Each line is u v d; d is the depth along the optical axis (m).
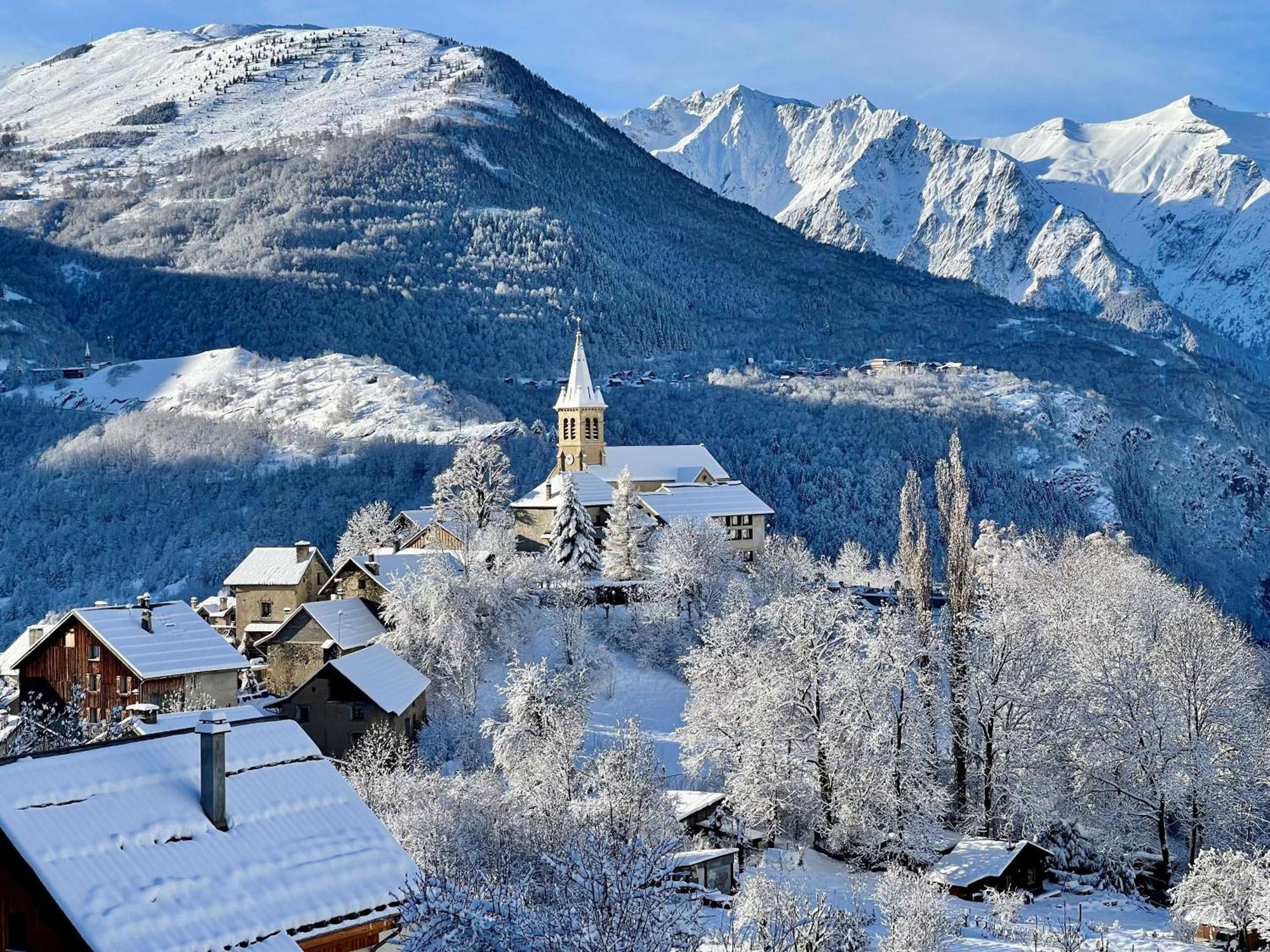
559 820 64.88
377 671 96.12
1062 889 81.00
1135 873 83.25
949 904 70.81
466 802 66.12
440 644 104.56
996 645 91.31
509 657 109.19
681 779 92.38
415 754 94.31
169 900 38.66
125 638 96.38
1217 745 88.62
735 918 50.34
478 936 34.69
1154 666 95.38
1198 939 67.69
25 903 38.50
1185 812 86.31
